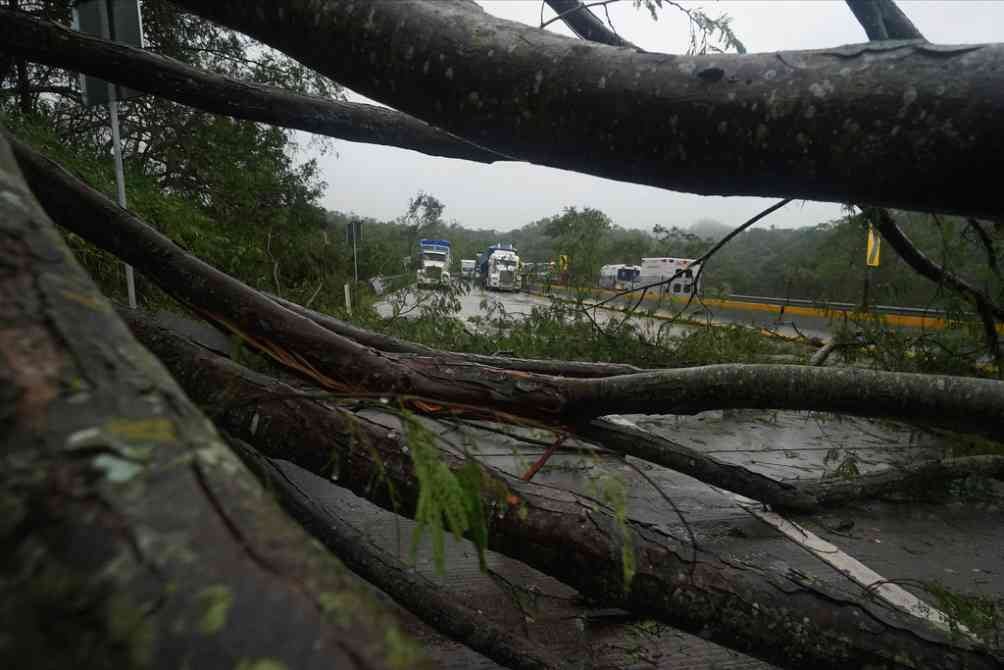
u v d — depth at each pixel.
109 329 0.52
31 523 0.39
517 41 1.20
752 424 6.12
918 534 3.64
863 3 1.72
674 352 7.35
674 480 4.18
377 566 1.91
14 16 2.18
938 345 5.73
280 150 13.60
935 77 0.95
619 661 2.17
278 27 1.28
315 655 0.35
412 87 1.26
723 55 1.12
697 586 1.61
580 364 2.85
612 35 2.73
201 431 0.48
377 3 1.22
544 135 1.22
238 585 0.37
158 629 0.35
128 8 3.45
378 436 1.78
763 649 1.62
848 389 1.93
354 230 12.23
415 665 0.36
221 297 1.96
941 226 4.57
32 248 0.55
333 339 1.96
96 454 0.42
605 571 1.63
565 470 3.94
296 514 2.01
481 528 0.91
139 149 11.98
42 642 0.35
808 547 3.34
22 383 0.44
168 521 0.40
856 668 1.60
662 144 1.14
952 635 1.72
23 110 9.24
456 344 7.42
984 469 3.98
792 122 1.04
